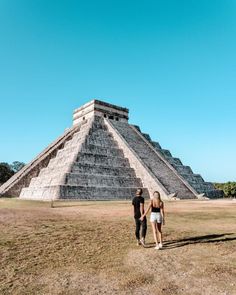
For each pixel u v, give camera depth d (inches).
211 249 422.6
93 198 1689.2
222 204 1301.7
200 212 917.2
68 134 2476.6
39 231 550.6
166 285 292.4
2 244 444.5
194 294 270.4
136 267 346.3
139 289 283.7
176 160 2600.9
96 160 1971.0
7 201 1433.3
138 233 460.8
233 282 298.8
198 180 2434.8
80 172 1796.3
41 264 356.2
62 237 498.9
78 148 1968.5
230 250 417.1
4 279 309.0
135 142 2420.0
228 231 563.5
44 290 281.7
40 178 2004.2
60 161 2048.5
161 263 360.5
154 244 458.9
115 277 315.0
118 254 399.9
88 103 2699.3
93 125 2361.0
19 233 528.4
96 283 299.1
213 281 301.4
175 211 952.9
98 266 350.0
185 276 316.5
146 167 2057.1
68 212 913.5
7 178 3208.7
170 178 2100.1
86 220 711.7
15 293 274.5
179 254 398.6
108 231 559.5
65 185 1615.4
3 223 640.4
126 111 2874.0
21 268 341.7
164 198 1818.4
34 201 1448.1
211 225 642.8
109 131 2456.9
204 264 354.6
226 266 346.6
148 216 813.9
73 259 376.8
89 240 479.8
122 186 1905.8
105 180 1843.0
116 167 2001.7
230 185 2434.8
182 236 515.8
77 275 320.8
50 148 2410.2
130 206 1165.1
